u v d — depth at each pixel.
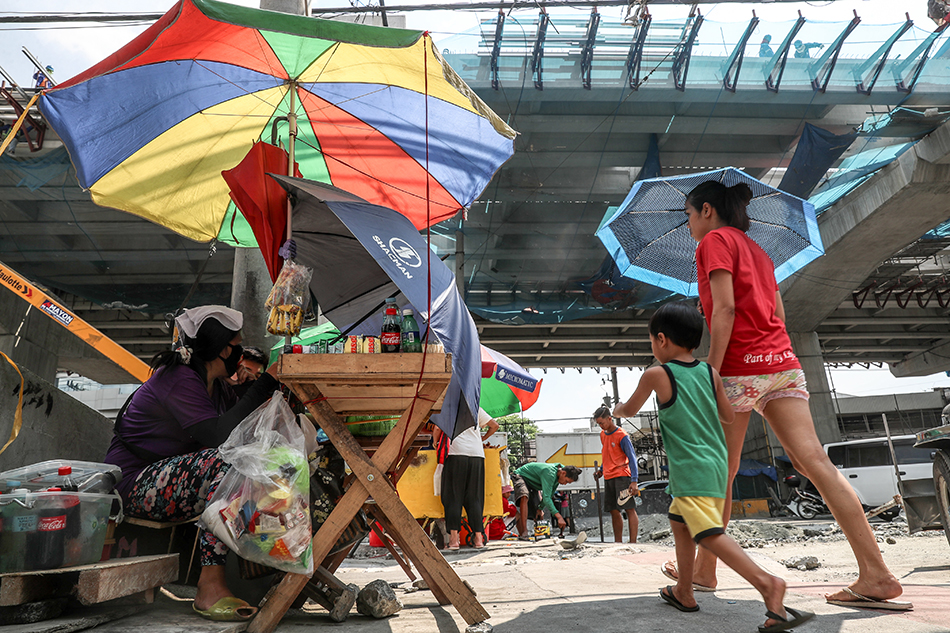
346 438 1.89
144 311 15.97
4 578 1.50
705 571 2.32
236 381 2.76
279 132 3.44
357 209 2.03
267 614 1.76
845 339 27.30
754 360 2.24
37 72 10.42
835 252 18.06
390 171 3.68
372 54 2.87
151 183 3.29
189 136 3.22
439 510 6.08
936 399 36.44
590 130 13.68
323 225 2.66
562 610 2.03
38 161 11.41
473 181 3.67
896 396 37.22
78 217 13.01
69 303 18.58
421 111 3.30
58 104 2.74
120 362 4.08
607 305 17.53
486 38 11.88
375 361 1.86
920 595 2.10
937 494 3.24
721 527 1.79
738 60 12.40
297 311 2.11
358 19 10.37
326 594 1.95
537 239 15.20
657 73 12.49
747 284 2.30
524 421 35.47
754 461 22.36
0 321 13.45
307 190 2.12
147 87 2.89
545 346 25.03
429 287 1.86
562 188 14.59
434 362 1.86
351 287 2.97
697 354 17.38
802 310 21.64
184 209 3.46
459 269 14.98
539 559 4.31
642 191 4.41
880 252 18.05
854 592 1.94
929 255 20.69
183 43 2.65
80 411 3.35
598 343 25.38
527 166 14.24
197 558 2.49
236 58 2.90
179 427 2.17
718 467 1.88
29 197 12.30
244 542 1.76
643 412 34.22
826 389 21.94
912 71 12.50
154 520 2.10
